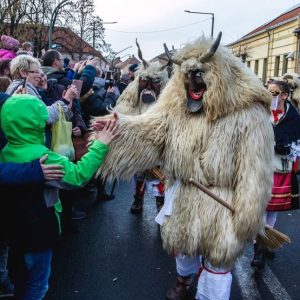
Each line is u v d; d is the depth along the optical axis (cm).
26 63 438
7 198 297
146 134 351
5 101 297
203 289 348
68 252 493
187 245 342
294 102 813
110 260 476
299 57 2989
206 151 335
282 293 416
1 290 364
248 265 472
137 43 596
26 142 293
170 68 596
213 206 334
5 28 1894
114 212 645
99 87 771
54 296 397
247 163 328
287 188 464
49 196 301
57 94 501
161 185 543
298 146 465
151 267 462
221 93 327
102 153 313
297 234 577
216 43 320
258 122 333
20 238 297
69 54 3059
